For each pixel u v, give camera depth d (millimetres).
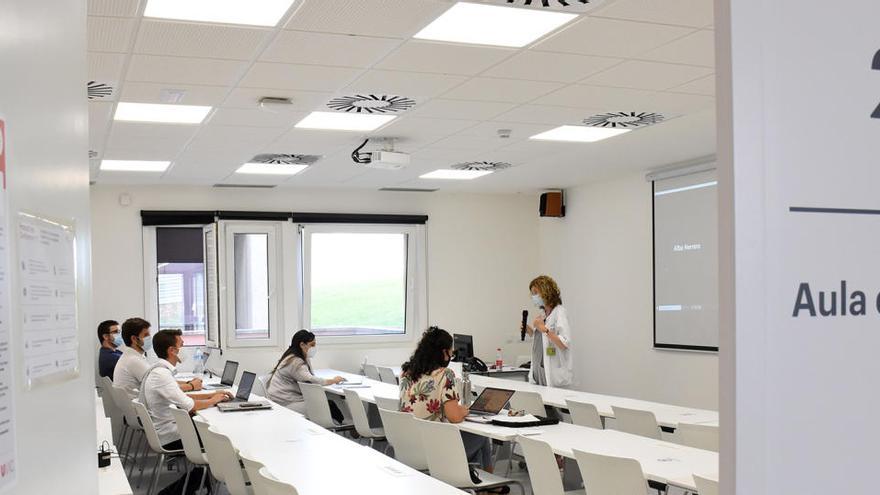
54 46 1210
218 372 9477
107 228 9273
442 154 7746
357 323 10266
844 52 783
